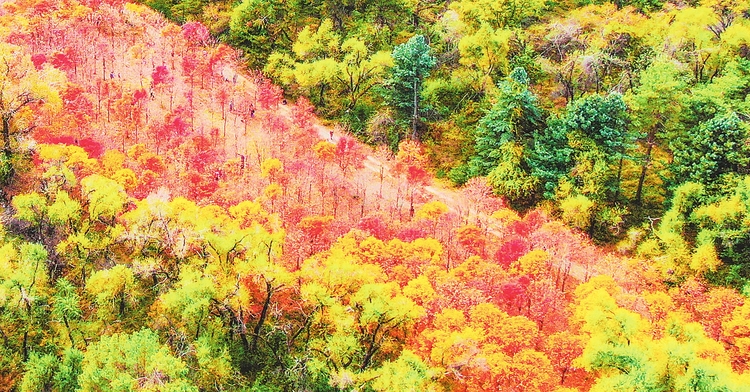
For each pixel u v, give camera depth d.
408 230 61.53
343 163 77.31
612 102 72.62
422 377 43.12
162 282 50.28
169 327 47.16
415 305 48.16
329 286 49.22
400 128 85.31
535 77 89.06
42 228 54.09
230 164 70.31
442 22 96.31
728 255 64.75
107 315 48.41
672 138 76.38
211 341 46.81
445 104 89.75
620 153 73.44
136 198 61.34
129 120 74.56
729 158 67.50
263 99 85.44
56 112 68.69
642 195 75.69
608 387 43.44
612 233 71.56
